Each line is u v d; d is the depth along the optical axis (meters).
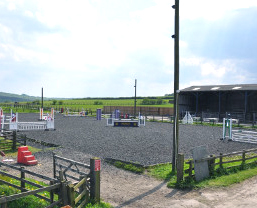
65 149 17.48
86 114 56.66
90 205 7.69
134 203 8.39
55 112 64.56
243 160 12.58
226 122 22.66
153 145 19.44
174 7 11.66
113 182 10.62
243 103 43.53
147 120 44.44
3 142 18.78
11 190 8.45
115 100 138.62
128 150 17.34
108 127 32.81
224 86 45.25
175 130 11.73
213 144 20.47
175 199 8.70
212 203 8.32
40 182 9.98
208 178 10.70
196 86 49.78
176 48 11.76
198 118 42.12
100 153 16.27
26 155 13.79
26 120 40.97
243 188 9.67
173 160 11.74
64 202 6.95
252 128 32.06
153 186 10.08
